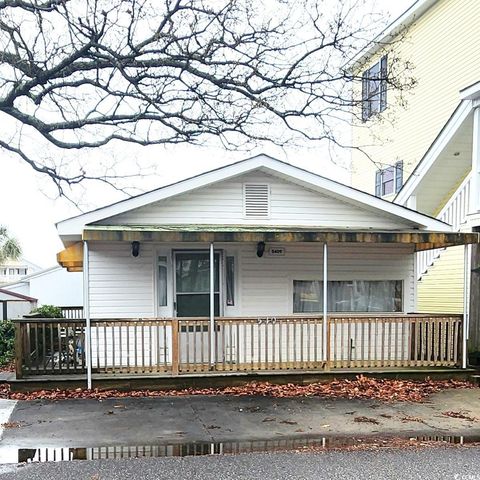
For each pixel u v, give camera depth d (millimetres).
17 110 9070
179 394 7617
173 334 8047
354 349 8828
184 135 9719
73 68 8625
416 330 8695
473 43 11859
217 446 5254
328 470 4543
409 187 12539
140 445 5281
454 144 11172
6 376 8680
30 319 7973
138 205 8578
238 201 9227
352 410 6727
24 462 4777
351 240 8078
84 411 6648
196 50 8586
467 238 8430
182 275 9086
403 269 9695
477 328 9562
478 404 7059
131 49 8477
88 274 8070
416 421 6215
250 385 8062
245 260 9219
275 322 8344
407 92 13156
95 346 8688
